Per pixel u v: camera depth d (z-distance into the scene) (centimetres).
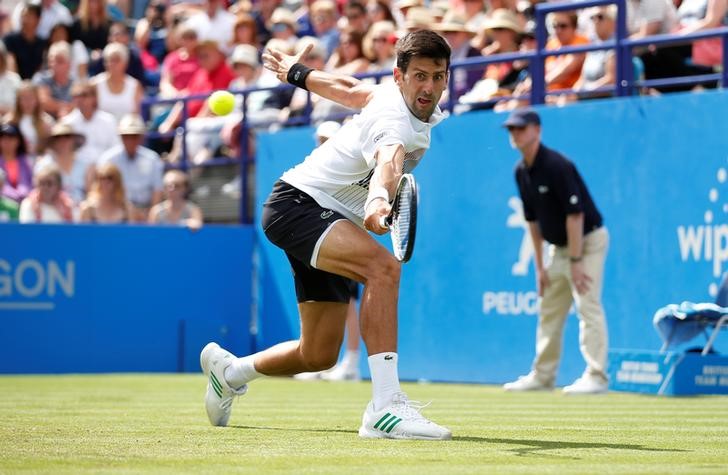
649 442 1533
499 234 3175
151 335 3697
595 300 2662
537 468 1209
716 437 1612
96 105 4150
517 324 3130
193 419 1867
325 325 1591
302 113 3919
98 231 3625
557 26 3397
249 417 1939
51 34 4594
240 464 1227
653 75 3180
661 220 2873
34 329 3538
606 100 2980
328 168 1530
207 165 4072
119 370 3650
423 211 3359
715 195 2777
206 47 4316
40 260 3547
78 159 4044
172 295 3731
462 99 3509
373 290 1502
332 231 1514
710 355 2606
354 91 1556
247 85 4119
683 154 2838
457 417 1992
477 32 3731
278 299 3762
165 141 4369
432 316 3338
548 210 2650
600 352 2659
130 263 3672
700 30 3078
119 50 4338
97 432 1606
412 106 1462
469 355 3244
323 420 1873
